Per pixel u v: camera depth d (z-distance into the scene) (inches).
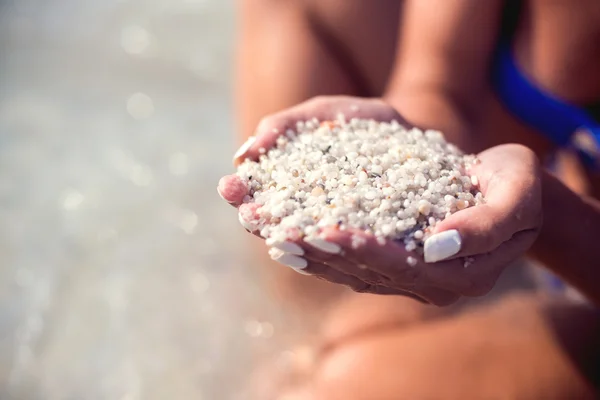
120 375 28.7
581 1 24.4
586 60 25.2
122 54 42.9
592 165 27.2
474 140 25.0
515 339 25.8
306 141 20.2
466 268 17.6
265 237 17.6
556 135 26.7
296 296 30.7
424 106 25.0
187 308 31.0
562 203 21.7
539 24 25.5
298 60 29.9
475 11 25.6
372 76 30.8
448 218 17.4
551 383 24.6
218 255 32.9
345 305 29.2
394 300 28.1
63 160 36.9
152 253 32.9
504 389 24.6
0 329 30.0
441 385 25.0
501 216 17.6
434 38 26.1
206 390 28.4
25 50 42.8
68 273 32.0
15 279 31.7
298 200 18.4
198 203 35.2
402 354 26.0
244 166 19.6
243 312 30.8
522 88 26.2
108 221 34.1
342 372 26.2
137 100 40.5
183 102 40.5
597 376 24.7
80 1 46.1
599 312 26.3
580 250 21.9
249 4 31.6
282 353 29.2
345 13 29.9
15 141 37.6
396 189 18.6
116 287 31.6
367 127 21.1
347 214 17.8
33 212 34.3
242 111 31.4
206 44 43.9
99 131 38.6
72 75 41.6
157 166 36.9
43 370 28.8
